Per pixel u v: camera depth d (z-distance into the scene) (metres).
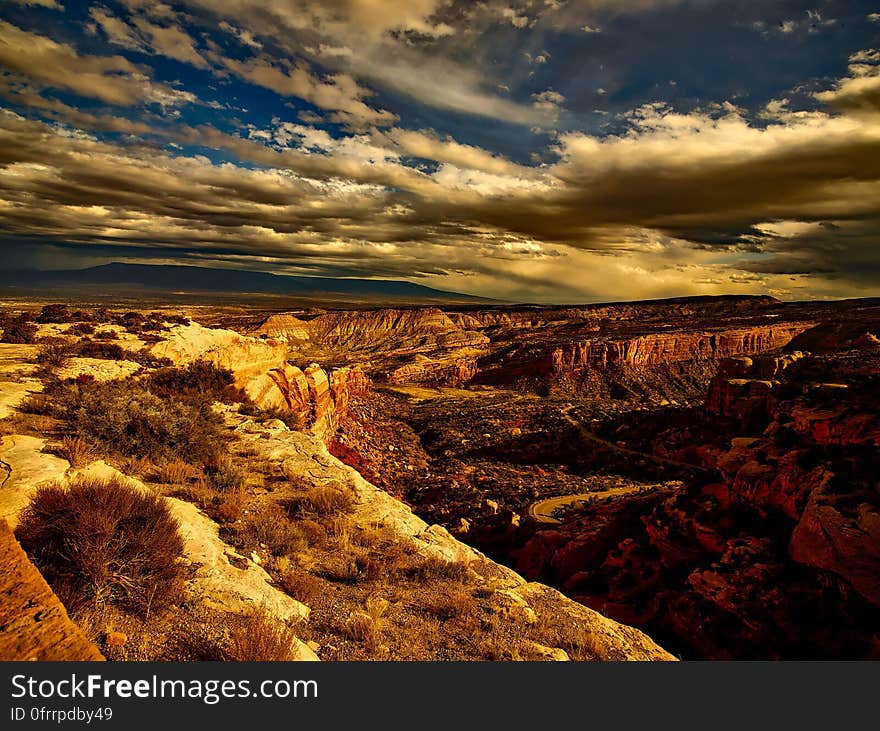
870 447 22.12
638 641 8.40
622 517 34.59
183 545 7.18
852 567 17.89
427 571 9.13
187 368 25.28
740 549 23.05
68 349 22.30
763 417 47.69
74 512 6.04
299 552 8.88
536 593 9.54
